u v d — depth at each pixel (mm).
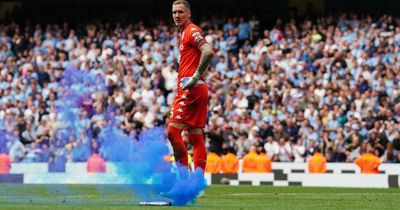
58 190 33875
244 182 46906
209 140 54281
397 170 44562
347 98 54094
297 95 55969
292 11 66688
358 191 36094
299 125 53188
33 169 50375
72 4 76312
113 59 64000
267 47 61281
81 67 64438
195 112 24297
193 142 24797
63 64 64875
